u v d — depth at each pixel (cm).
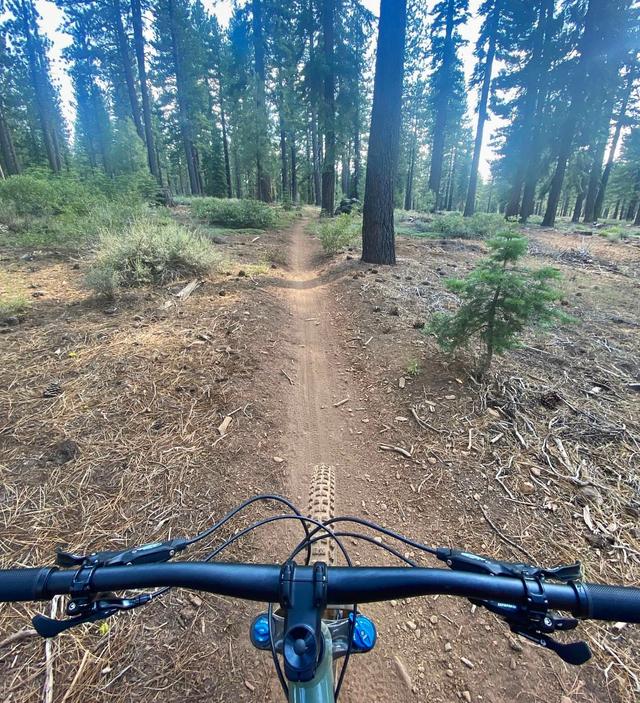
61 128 4738
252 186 3819
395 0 727
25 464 278
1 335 459
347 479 308
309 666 80
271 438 342
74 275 708
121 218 1008
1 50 3095
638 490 271
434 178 2486
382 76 780
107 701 164
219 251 942
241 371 428
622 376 418
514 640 197
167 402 362
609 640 191
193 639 191
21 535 230
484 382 402
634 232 1731
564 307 635
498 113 2125
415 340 500
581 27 1692
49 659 175
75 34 2564
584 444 317
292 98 2069
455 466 305
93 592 97
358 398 416
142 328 502
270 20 1898
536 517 257
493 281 366
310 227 1727
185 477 284
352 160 3753
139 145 3080
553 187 1825
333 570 99
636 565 223
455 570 103
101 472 280
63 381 376
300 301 712
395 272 806
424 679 182
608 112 1916
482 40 2005
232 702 169
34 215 1079
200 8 3141
